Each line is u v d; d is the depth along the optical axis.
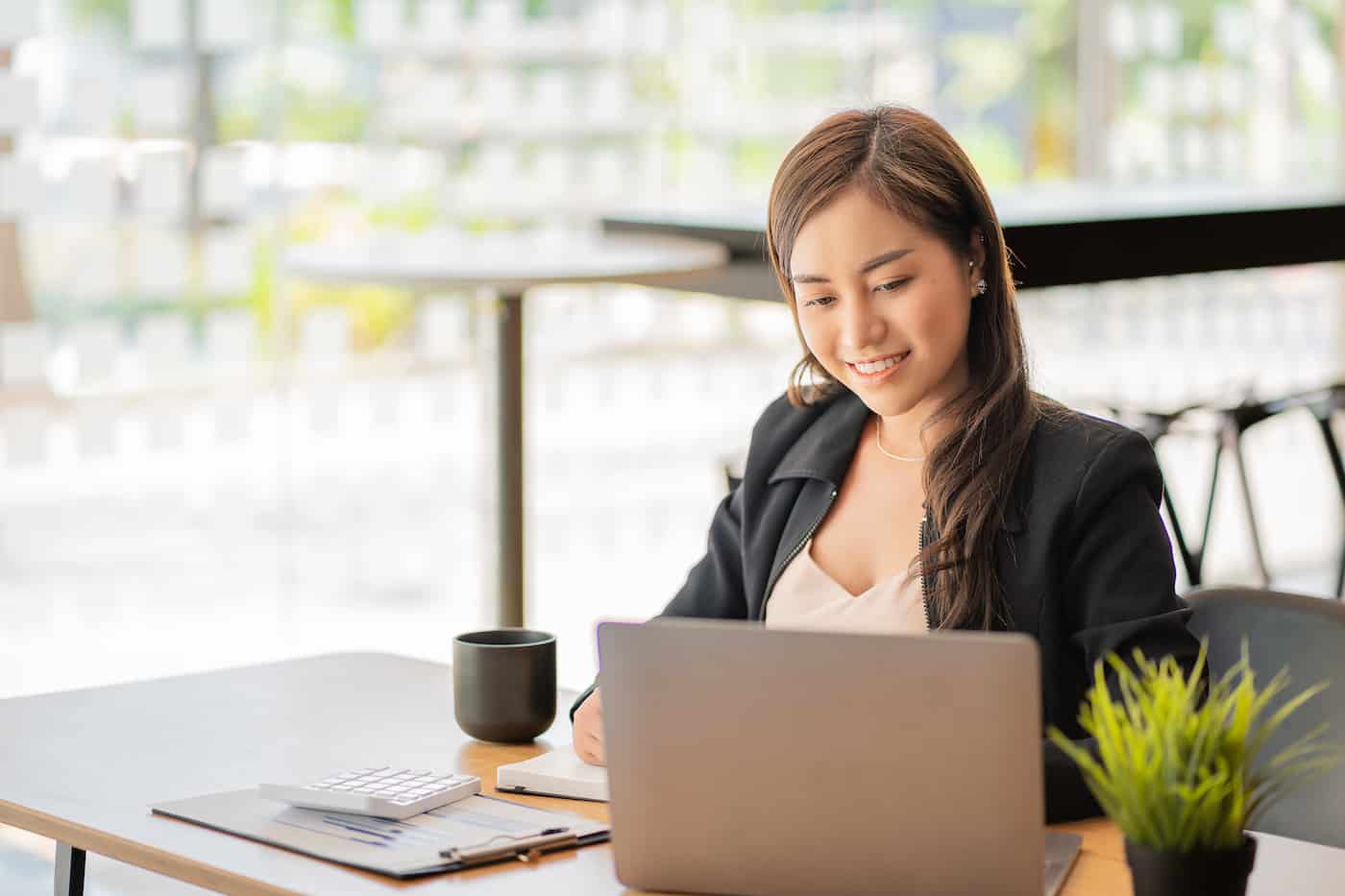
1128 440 1.59
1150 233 3.26
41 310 3.88
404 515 4.55
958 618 1.59
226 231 4.12
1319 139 5.92
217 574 4.25
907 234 1.58
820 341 1.65
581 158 4.62
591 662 4.34
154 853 1.33
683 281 3.44
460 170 4.45
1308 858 1.33
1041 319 5.41
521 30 4.50
